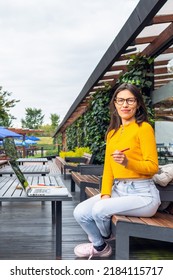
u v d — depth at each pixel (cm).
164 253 316
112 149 283
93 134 831
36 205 566
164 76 543
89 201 293
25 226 418
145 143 269
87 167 581
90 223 289
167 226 252
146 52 585
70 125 1888
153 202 272
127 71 609
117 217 265
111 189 290
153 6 357
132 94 281
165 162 544
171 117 518
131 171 273
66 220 447
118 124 293
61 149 2789
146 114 286
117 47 507
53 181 430
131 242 348
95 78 710
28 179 456
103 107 800
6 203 585
